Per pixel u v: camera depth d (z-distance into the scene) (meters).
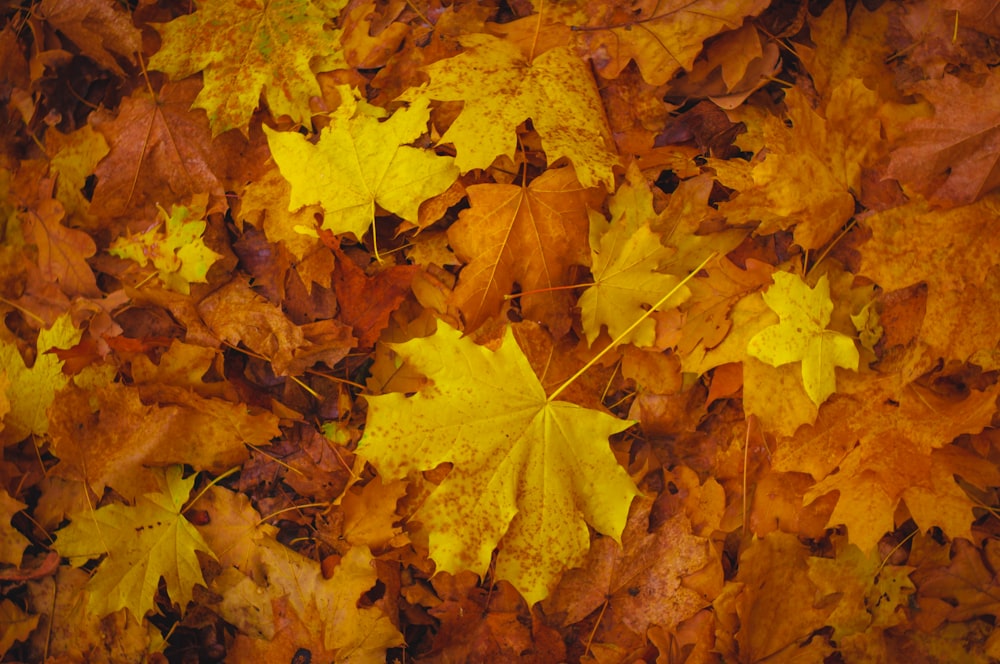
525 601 0.88
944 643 0.88
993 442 0.87
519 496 0.84
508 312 0.88
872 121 0.86
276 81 0.89
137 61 0.92
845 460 0.86
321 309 0.89
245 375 0.90
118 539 0.89
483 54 0.87
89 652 0.91
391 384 0.89
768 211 0.86
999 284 0.85
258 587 0.89
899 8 0.89
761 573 0.87
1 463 0.91
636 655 0.88
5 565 0.92
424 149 0.89
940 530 0.88
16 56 0.94
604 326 0.88
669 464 0.89
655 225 0.87
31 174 0.93
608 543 0.88
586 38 0.88
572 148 0.85
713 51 0.88
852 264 0.87
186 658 0.90
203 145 0.90
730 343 0.86
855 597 0.88
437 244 0.89
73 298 0.92
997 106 0.84
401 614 0.89
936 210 0.85
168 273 0.90
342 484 0.89
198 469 0.89
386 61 0.90
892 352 0.87
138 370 0.88
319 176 0.87
